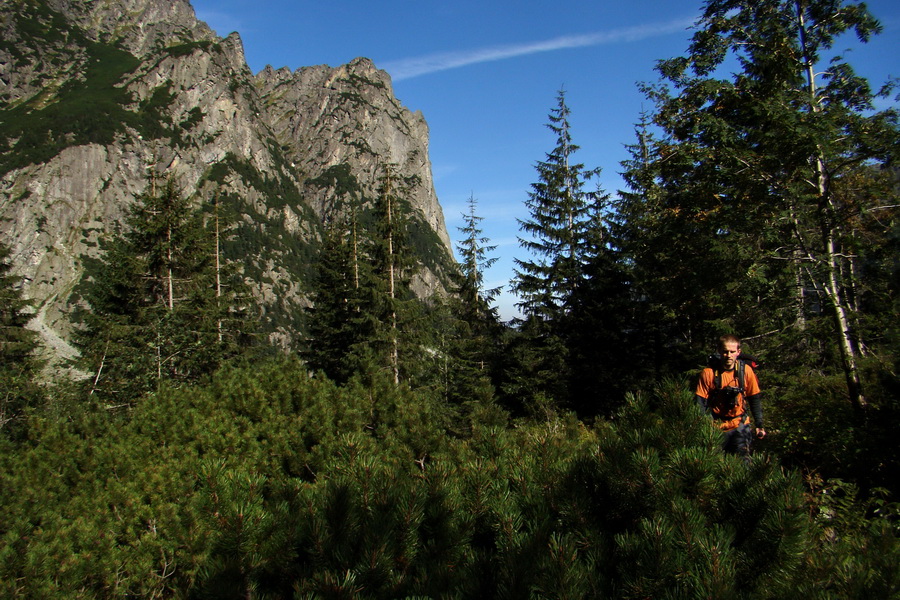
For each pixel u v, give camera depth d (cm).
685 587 248
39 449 625
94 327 2170
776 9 1165
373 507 331
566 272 2052
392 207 2634
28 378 2022
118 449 621
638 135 2355
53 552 423
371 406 696
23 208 12631
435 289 2766
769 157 1027
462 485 365
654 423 344
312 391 733
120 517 493
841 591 246
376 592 296
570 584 256
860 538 288
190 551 432
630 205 2061
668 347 1839
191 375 1753
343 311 2845
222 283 2633
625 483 300
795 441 754
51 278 11781
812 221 1083
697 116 1206
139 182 15400
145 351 1591
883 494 507
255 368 928
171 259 2267
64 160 13950
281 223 18888
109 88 19762
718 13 1238
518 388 2061
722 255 1148
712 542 259
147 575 430
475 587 283
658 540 260
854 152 1038
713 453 307
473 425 590
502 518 315
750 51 1183
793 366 1193
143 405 745
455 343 2627
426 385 2516
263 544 318
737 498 279
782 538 258
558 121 2273
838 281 1020
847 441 630
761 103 1043
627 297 1923
